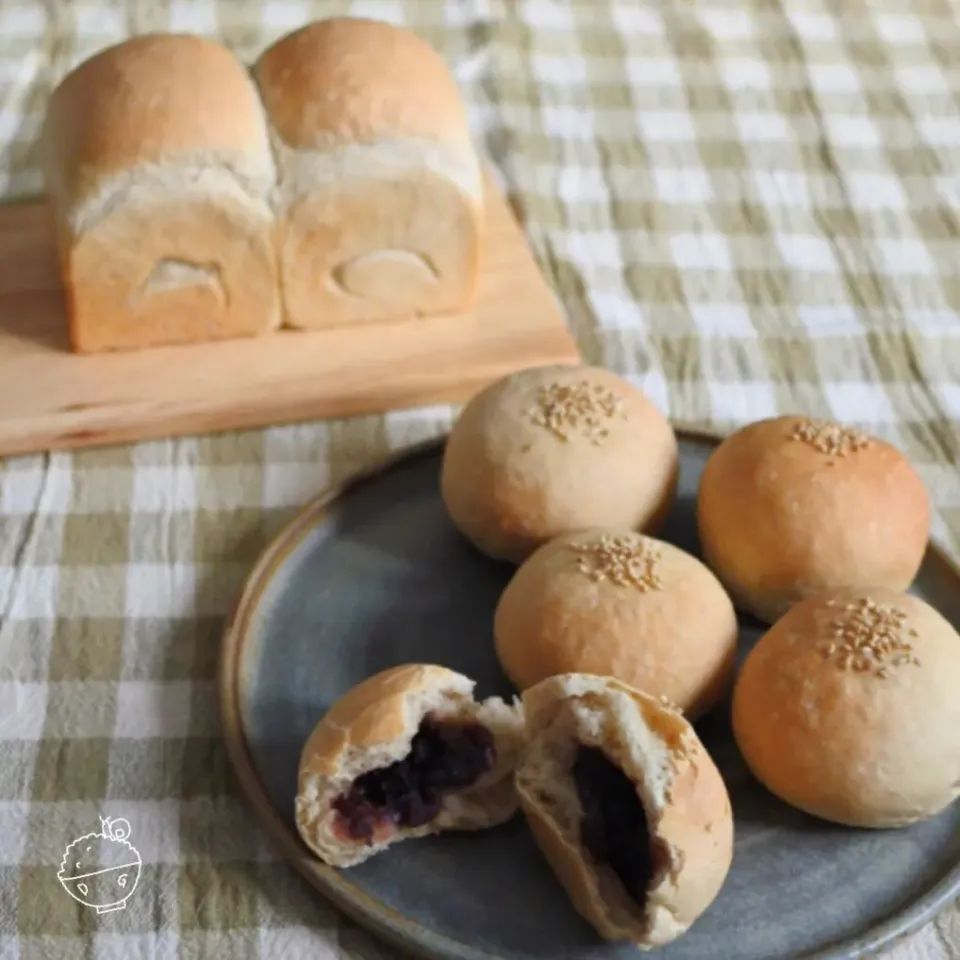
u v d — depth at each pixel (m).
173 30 0.97
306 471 0.76
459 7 1.01
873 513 0.67
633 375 0.80
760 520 0.67
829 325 0.84
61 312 0.80
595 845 0.60
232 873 0.63
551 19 1.02
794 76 0.99
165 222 0.75
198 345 0.79
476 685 0.67
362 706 0.61
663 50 1.00
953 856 0.62
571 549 0.66
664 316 0.84
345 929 0.62
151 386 0.77
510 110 0.95
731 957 0.60
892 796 0.62
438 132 0.77
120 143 0.74
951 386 0.81
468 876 0.62
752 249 0.88
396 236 0.78
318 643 0.68
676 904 0.58
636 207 0.90
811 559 0.67
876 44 1.02
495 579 0.70
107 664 0.68
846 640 0.63
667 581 0.65
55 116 0.77
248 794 0.62
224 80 0.76
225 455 0.76
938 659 0.63
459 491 0.70
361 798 0.62
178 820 0.64
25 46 0.95
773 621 0.69
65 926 0.61
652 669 0.64
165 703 0.67
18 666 0.68
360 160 0.76
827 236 0.89
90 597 0.70
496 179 0.90
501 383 0.72
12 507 0.73
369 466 0.72
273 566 0.69
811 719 0.62
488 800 0.62
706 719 0.66
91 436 0.75
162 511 0.74
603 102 0.96
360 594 0.69
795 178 0.92
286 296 0.79
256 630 0.67
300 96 0.76
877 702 0.62
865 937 0.60
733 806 0.64
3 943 0.61
